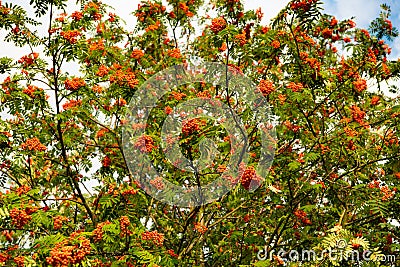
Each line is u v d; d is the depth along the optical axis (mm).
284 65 7711
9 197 5152
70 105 7312
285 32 7355
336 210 7578
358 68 7625
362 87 7516
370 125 7512
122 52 8367
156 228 8227
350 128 7227
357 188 7105
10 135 7406
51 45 6430
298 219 7926
